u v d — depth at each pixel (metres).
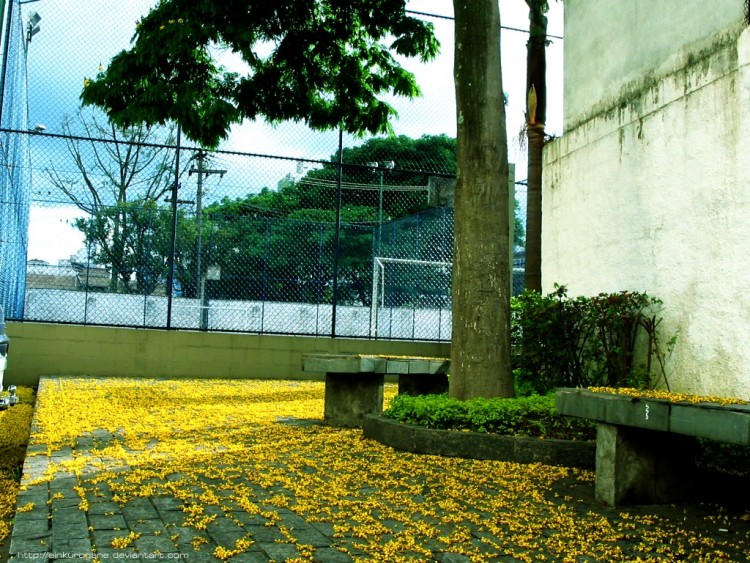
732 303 5.19
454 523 3.71
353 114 9.73
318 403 9.01
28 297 11.50
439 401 5.98
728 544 3.44
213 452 5.50
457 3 6.53
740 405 3.57
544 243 8.14
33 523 3.53
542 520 3.77
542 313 7.13
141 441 5.87
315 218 16.41
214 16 7.88
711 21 5.59
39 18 11.52
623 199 6.68
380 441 5.98
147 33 8.00
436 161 19.58
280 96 9.48
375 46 9.59
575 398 4.43
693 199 5.69
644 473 4.16
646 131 6.36
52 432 6.17
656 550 3.33
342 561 3.09
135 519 3.62
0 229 10.62
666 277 5.99
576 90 7.65
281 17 8.89
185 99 7.89
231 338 12.40
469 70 6.42
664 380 5.93
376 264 13.58
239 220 12.80
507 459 5.23
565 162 7.76
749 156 5.07
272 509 3.89
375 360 7.16
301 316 13.11
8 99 10.86
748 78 5.11
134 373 11.92
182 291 12.41
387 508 3.94
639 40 6.56
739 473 4.97
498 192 6.39
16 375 11.37
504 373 6.25
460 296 6.37
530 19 10.18
